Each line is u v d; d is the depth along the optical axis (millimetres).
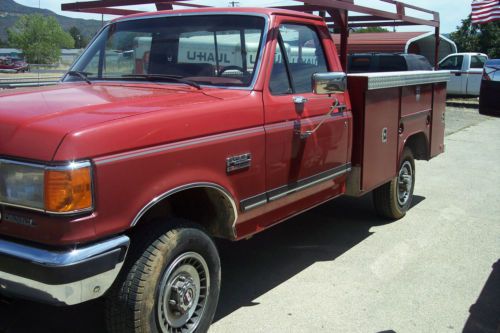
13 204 2713
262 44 3926
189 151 3154
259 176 3744
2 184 2734
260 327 3803
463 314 4039
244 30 4035
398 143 5812
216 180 3357
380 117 5285
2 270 2750
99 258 2705
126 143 2816
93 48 4586
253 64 3883
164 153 3000
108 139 2742
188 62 4152
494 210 6895
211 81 3939
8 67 39312
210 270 3445
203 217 3705
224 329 3768
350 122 4871
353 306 4137
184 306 3254
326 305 4152
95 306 4055
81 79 4328
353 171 5059
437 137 6973
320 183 4496
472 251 5371
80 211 2625
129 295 2945
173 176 3070
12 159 2695
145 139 2912
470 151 11641
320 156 4422
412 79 5910
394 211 6207
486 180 8727
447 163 10219
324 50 4723
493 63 4664
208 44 4102
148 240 3049
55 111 2924
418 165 10031
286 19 4188
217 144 3344
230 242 5574
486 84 4699
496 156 11000
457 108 20844
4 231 2779
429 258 5168
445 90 7117
